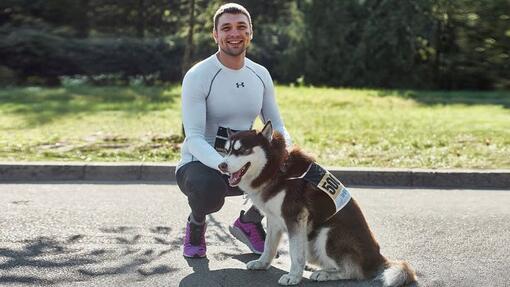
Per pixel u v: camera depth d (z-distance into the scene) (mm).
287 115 14117
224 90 5441
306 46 24172
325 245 4961
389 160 9625
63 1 24484
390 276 4832
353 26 24000
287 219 4945
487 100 18406
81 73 22125
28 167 8953
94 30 25672
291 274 4980
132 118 13258
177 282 5086
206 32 13898
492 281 5176
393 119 13609
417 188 8750
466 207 7633
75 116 13461
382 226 6762
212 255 5777
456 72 24062
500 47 19516
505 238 6359
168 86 20734
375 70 24172
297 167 4922
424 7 23688
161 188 8445
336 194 4934
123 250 5867
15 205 7426
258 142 4812
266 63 24828
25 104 15398
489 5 18453
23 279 5082
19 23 24078
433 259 5719
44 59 21781
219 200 5387
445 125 12703
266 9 25812
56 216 6969
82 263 5488
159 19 25641
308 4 24266
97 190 8281
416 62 24484
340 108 15695
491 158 9773
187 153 5590
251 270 5363
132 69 22266
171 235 6367
